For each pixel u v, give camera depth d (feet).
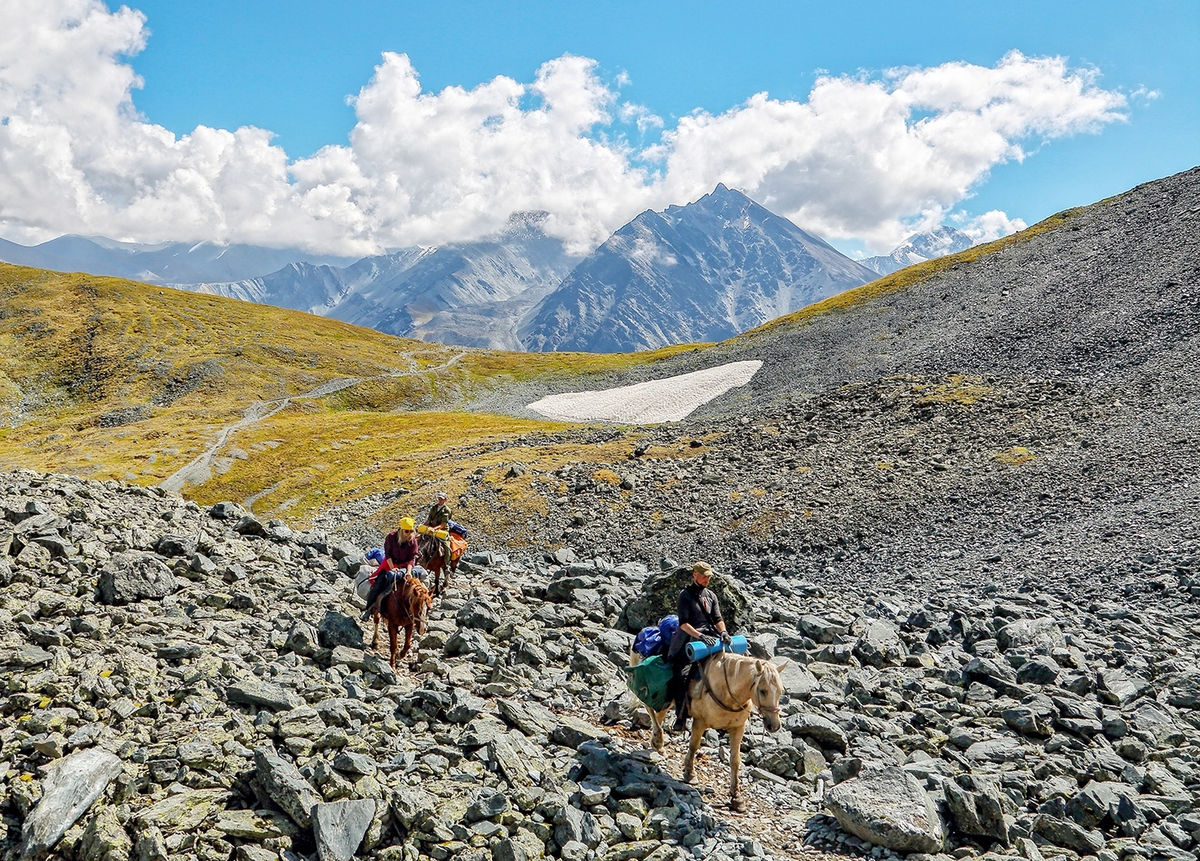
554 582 81.25
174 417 507.30
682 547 155.02
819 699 54.29
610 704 49.93
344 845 30.86
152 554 64.23
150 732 37.37
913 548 133.80
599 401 485.15
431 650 58.29
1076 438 169.48
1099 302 305.73
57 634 45.42
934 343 353.72
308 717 39.96
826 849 36.19
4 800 31.76
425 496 213.25
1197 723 52.95
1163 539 109.19
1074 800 39.50
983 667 59.72
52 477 90.89
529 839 33.06
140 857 29.07
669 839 35.47
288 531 91.09
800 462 187.73
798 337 472.85
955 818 37.78
